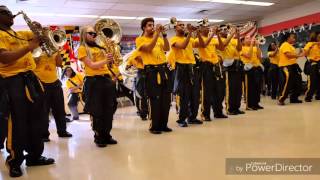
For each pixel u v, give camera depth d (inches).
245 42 227.1
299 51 286.2
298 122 170.4
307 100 264.7
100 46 145.0
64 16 365.7
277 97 296.7
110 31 150.0
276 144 126.7
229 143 132.6
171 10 374.9
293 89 254.8
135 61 177.6
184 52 175.5
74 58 353.4
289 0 366.9
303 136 138.3
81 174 105.1
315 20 380.8
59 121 171.3
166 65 165.9
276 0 362.9
